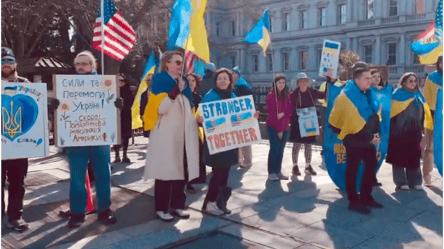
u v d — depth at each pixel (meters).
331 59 6.59
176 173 4.80
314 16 47.94
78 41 23.97
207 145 5.05
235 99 5.15
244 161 8.22
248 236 4.54
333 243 4.32
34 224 4.89
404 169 7.06
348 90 5.26
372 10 43.00
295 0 49.19
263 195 6.14
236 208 5.51
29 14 16.84
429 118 6.39
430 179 6.63
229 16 53.00
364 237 4.49
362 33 43.38
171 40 5.43
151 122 4.77
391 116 6.30
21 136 4.35
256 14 29.95
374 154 5.36
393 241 4.38
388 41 41.94
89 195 5.21
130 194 6.23
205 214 5.28
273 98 6.88
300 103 7.36
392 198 5.96
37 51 23.48
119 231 4.66
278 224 4.90
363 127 5.22
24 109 4.36
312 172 7.48
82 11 16.66
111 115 4.74
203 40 5.10
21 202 4.72
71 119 4.58
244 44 52.69
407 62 40.69
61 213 5.19
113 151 10.26
